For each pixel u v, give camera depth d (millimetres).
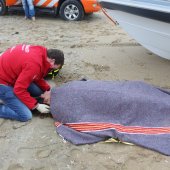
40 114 3219
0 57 3180
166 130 2922
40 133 2979
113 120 2984
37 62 2992
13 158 2688
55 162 2654
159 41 3902
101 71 4246
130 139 2824
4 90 3098
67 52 4871
